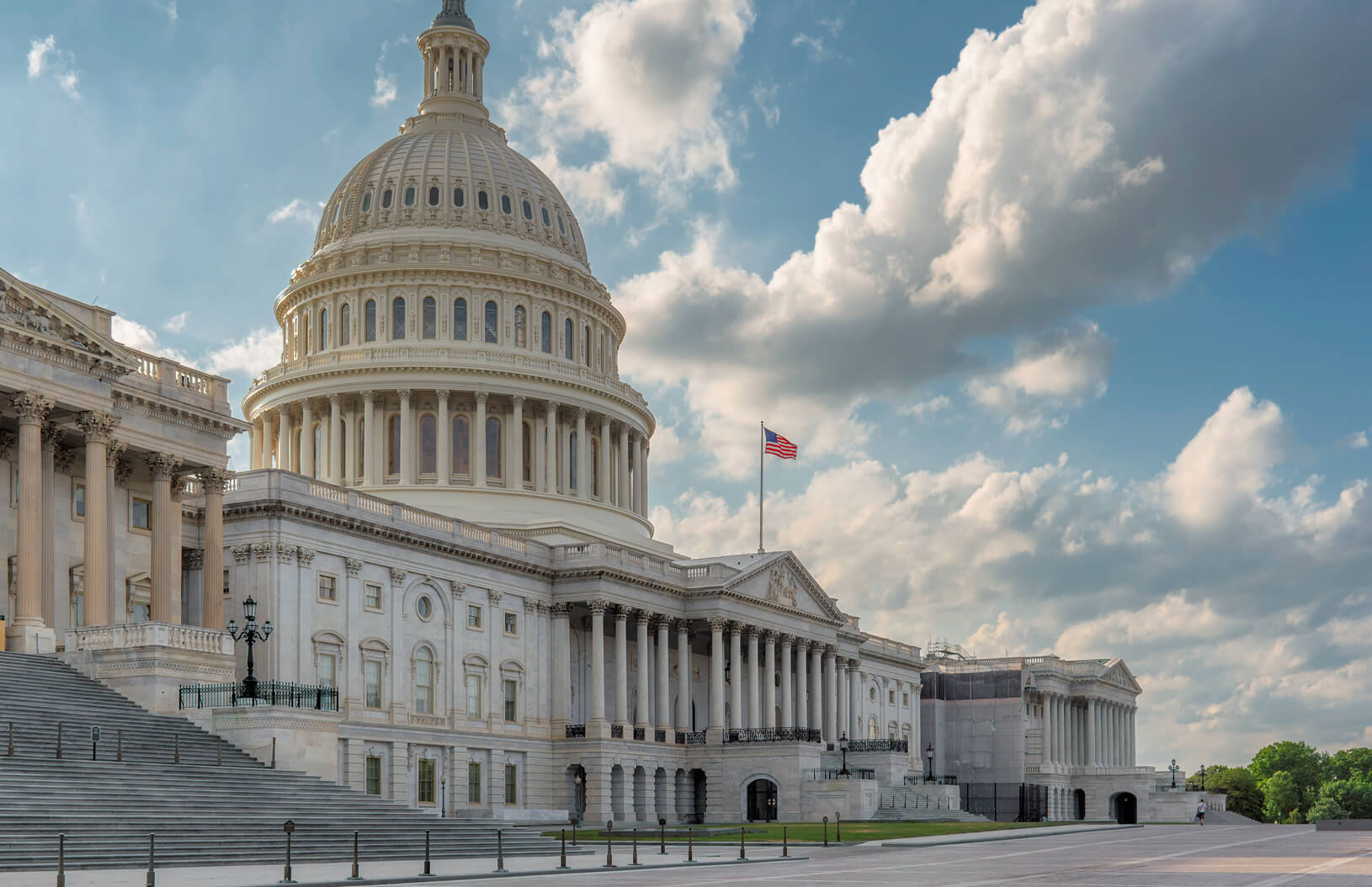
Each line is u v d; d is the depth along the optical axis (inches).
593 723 4234.7
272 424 5452.8
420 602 3868.1
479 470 5152.6
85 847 1814.7
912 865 2066.9
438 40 6018.7
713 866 2073.1
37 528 2613.2
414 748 3757.4
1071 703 7839.6
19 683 2330.2
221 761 2358.5
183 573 3437.5
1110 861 2159.2
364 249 5388.8
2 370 2564.0
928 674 7037.4
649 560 4608.8
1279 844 2832.2
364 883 1691.7
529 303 5452.8
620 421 5605.3
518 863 2111.2
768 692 5073.8
